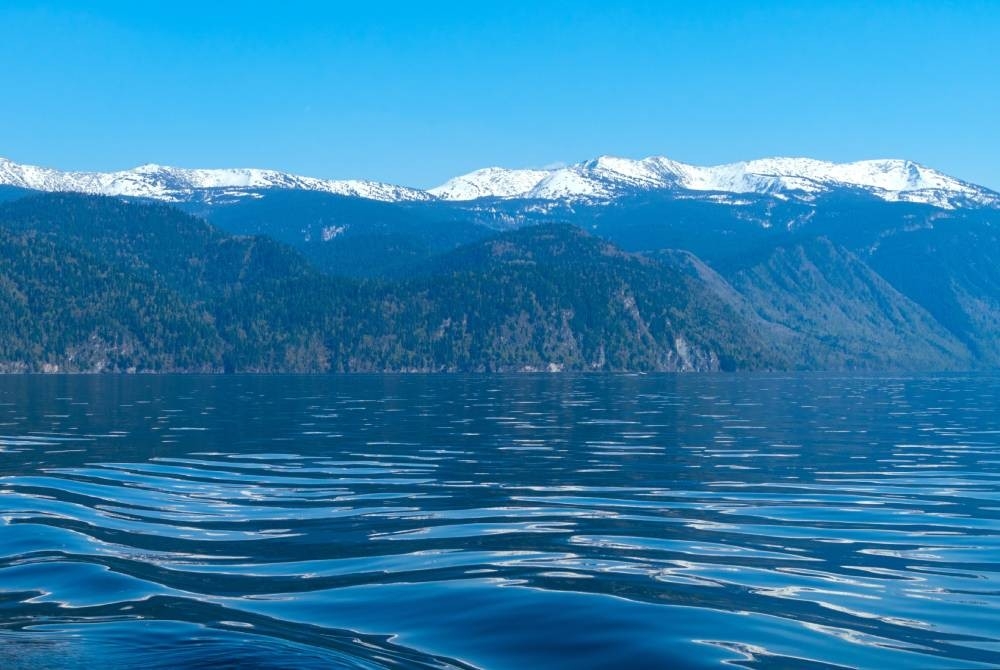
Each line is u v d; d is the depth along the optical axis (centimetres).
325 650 1780
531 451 5353
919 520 3183
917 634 1919
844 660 1764
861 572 2427
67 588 2214
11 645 1780
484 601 2108
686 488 3912
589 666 1719
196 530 2945
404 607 2070
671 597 2155
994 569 2470
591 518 3181
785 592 2219
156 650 1758
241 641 1820
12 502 3409
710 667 1717
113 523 3038
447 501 3544
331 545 2723
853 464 4819
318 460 4875
